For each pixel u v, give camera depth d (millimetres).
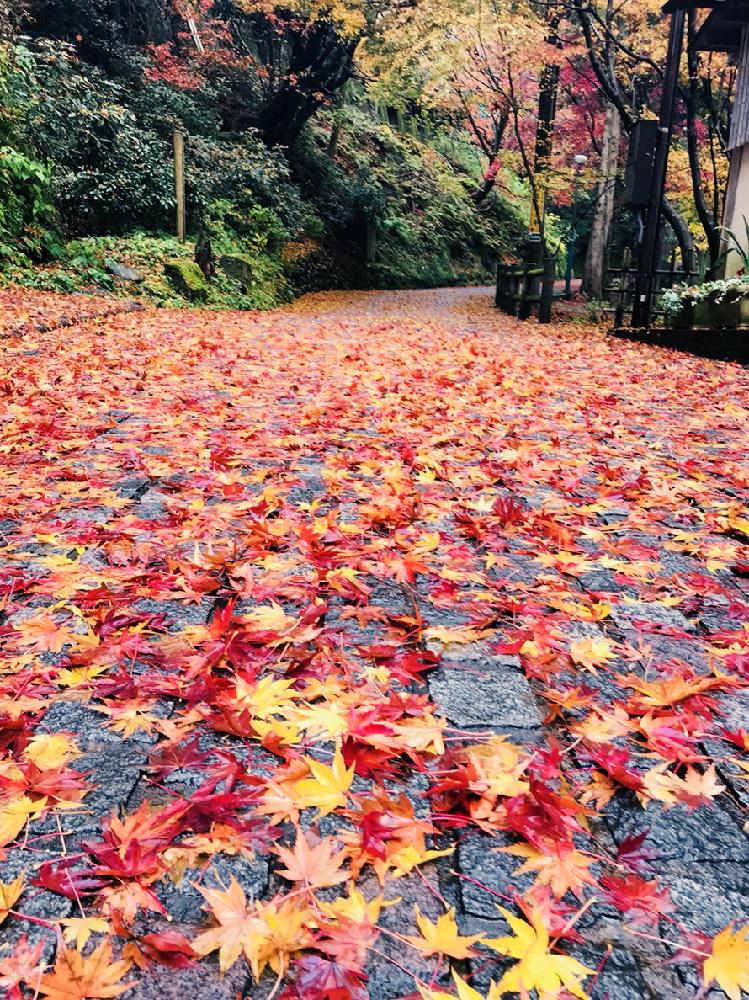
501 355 7328
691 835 1235
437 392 5051
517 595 2053
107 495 2709
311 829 1199
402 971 970
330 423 3924
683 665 1730
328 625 1841
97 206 11984
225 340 7480
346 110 25141
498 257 28344
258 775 1316
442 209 26031
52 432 3539
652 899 1085
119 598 1895
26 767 1298
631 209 9891
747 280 7648
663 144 9414
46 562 2117
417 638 1808
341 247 20422
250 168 15703
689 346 7988
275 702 1490
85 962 953
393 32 15195
